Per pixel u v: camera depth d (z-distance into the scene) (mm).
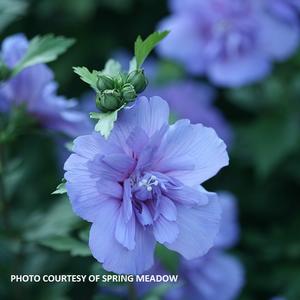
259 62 761
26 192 774
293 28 754
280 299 625
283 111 794
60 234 526
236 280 670
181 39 782
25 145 823
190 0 774
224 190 812
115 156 407
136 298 511
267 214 808
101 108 414
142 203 422
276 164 769
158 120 414
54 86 582
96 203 410
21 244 562
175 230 417
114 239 411
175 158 421
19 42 541
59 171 755
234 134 791
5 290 593
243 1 761
